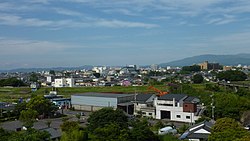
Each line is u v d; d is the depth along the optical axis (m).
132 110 50.25
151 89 76.12
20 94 77.00
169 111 43.50
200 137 27.47
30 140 22.22
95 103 53.44
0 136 24.75
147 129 27.39
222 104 39.44
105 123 29.62
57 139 28.23
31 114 39.50
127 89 81.69
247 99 44.94
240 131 23.48
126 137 25.48
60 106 55.97
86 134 27.14
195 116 40.84
